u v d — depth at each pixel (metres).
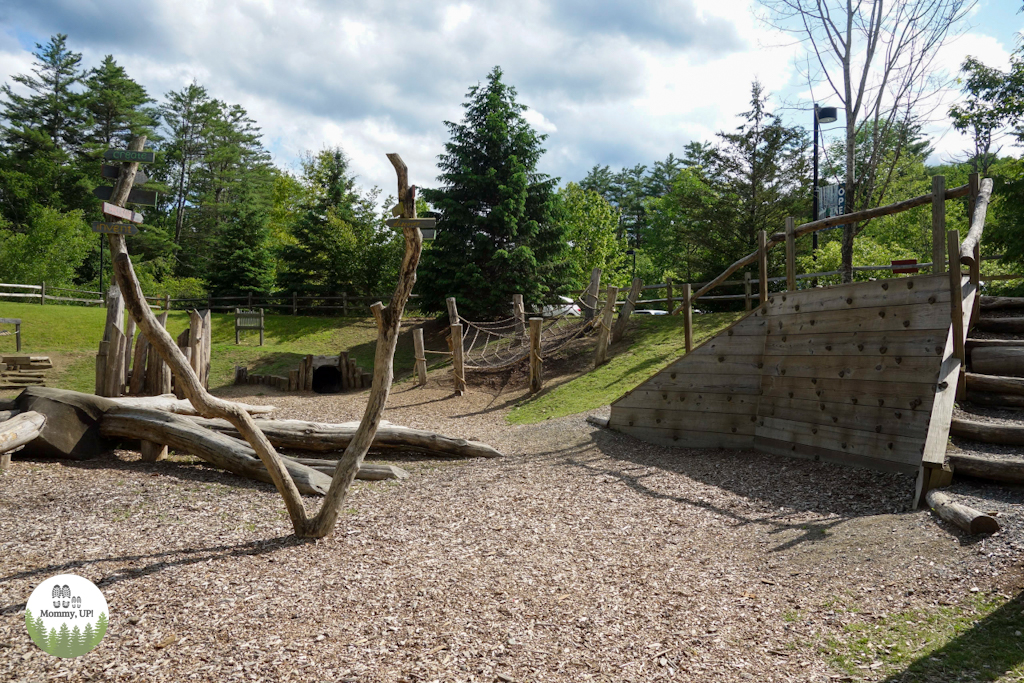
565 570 4.71
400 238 29.97
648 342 16.19
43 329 22.56
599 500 6.61
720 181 24.30
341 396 17.09
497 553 5.07
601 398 12.85
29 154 39.75
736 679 3.15
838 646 3.45
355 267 28.84
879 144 11.67
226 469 7.70
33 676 3.13
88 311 25.55
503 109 23.98
